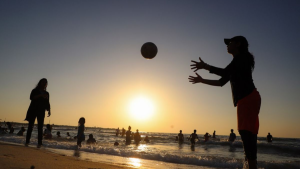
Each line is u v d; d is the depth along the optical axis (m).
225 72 2.73
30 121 7.12
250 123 2.54
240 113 2.61
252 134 2.54
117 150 7.56
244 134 2.55
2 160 3.02
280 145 15.20
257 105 2.59
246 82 2.63
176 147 15.92
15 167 2.63
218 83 2.87
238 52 2.85
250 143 2.53
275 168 6.65
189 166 5.64
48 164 3.15
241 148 16.03
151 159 6.62
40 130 7.15
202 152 12.23
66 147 7.91
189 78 2.97
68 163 3.52
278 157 11.43
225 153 12.02
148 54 5.19
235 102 2.70
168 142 23.70
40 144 7.18
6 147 4.67
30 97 7.00
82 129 8.85
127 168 3.74
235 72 2.67
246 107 2.57
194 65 2.94
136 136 20.47
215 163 6.23
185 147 16.36
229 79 2.81
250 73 2.69
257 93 2.64
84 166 3.39
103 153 7.21
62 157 4.28
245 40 2.85
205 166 6.04
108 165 3.89
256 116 2.57
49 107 7.26
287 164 6.91
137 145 16.27
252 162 2.52
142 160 6.04
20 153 4.03
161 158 6.74
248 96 2.59
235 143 19.20
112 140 22.80
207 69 2.87
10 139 8.97
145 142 22.41
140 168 4.29
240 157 9.94
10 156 3.51
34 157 3.74
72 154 5.96
